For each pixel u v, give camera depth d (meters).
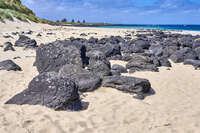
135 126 4.29
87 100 5.54
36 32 25.25
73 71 6.75
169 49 14.07
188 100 5.84
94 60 8.45
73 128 4.07
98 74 7.29
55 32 26.77
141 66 9.34
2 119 4.13
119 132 4.03
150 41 21.47
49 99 4.87
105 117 4.62
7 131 3.75
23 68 8.67
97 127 4.18
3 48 13.61
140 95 5.94
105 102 5.47
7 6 40.84
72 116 4.56
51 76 5.23
